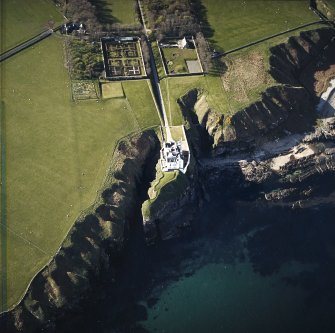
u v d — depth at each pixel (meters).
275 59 160.88
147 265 127.75
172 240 132.50
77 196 128.62
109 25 162.25
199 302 123.06
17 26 161.75
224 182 144.25
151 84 153.00
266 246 133.50
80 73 152.88
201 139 148.38
